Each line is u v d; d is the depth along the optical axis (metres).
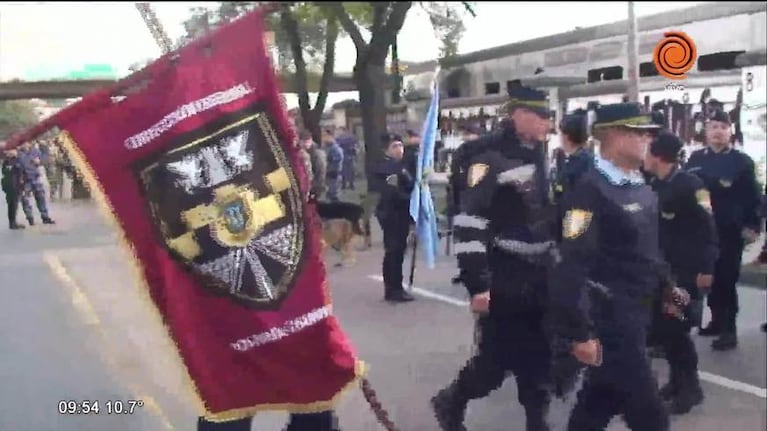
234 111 2.32
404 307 6.32
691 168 5.22
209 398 2.35
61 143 2.23
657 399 3.02
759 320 5.86
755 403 4.27
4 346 3.45
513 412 4.09
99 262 3.37
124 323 3.45
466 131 5.60
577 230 2.89
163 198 2.28
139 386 3.32
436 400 3.67
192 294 2.31
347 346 2.46
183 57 2.29
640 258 2.96
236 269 2.32
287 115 2.38
